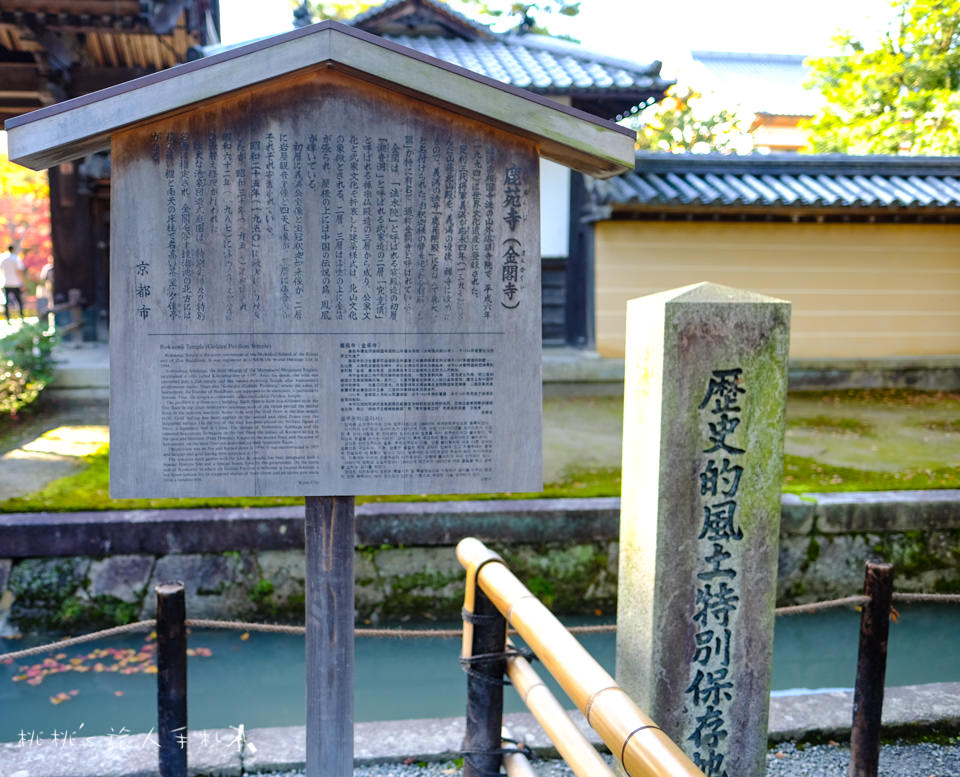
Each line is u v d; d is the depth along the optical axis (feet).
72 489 21.31
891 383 39.83
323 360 7.63
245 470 7.65
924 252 39.24
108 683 17.29
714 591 9.39
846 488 22.45
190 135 7.35
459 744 12.30
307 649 8.33
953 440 29.25
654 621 9.27
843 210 36.68
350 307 7.63
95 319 41.27
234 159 7.41
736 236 37.78
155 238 7.41
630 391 9.99
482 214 7.65
